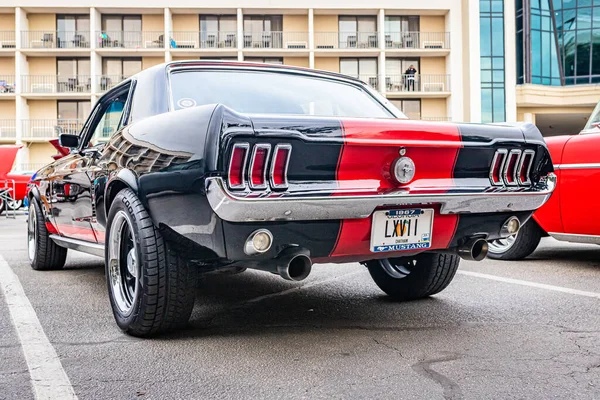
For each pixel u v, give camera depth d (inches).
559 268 191.8
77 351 103.5
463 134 106.3
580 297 145.9
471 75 1255.5
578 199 183.9
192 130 93.7
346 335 113.0
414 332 114.8
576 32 1264.8
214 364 95.8
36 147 1280.8
